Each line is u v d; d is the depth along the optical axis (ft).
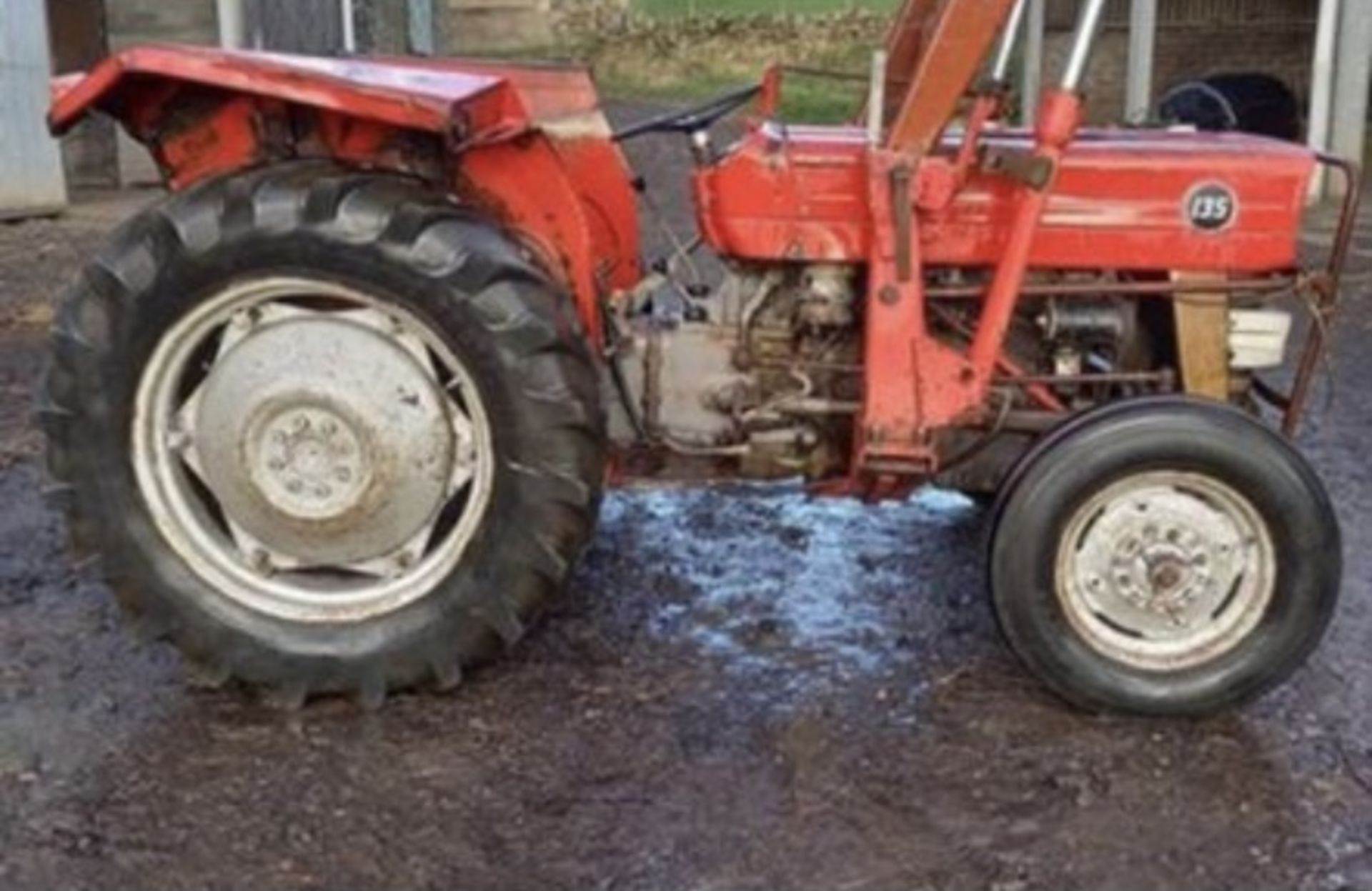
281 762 8.75
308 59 9.57
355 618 9.32
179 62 8.86
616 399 9.97
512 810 8.27
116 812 8.23
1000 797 8.38
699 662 9.99
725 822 8.15
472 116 8.76
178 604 9.34
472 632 9.27
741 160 9.50
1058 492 8.86
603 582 11.28
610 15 59.31
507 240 9.06
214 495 9.53
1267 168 9.52
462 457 9.25
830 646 10.24
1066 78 8.85
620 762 8.74
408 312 8.93
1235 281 9.66
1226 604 9.14
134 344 9.14
